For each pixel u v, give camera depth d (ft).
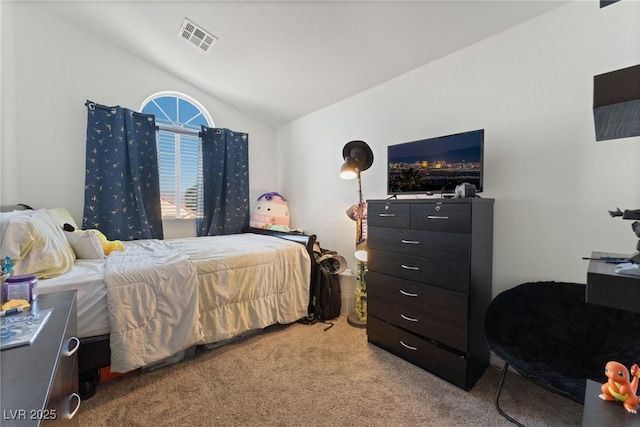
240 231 12.50
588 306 4.82
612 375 3.08
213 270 6.66
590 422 2.83
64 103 8.90
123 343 5.14
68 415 2.88
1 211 6.49
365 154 8.49
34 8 8.35
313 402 4.99
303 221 12.16
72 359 3.34
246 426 4.46
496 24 5.94
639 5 4.61
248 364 6.17
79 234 6.48
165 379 5.60
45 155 8.63
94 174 9.14
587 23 5.06
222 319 6.72
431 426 4.46
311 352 6.69
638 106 2.47
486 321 5.22
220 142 11.85
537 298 5.26
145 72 10.37
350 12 6.36
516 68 5.90
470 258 5.25
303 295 8.37
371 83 8.83
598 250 5.02
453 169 6.07
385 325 6.77
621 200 4.79
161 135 10.92
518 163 5.90
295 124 12.48
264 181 13.57
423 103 7.63
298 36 7.48
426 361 5.94
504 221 6.11
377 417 4.65
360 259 7.89
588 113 5.07
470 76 6.64
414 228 6.13
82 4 8.09
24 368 2.12
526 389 5.36
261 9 6.87
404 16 6.15
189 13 7.59
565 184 5.34
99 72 9.48
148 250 7.72
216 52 8.96
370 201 7.06
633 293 2.50
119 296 5.19
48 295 3.78
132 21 8.44
